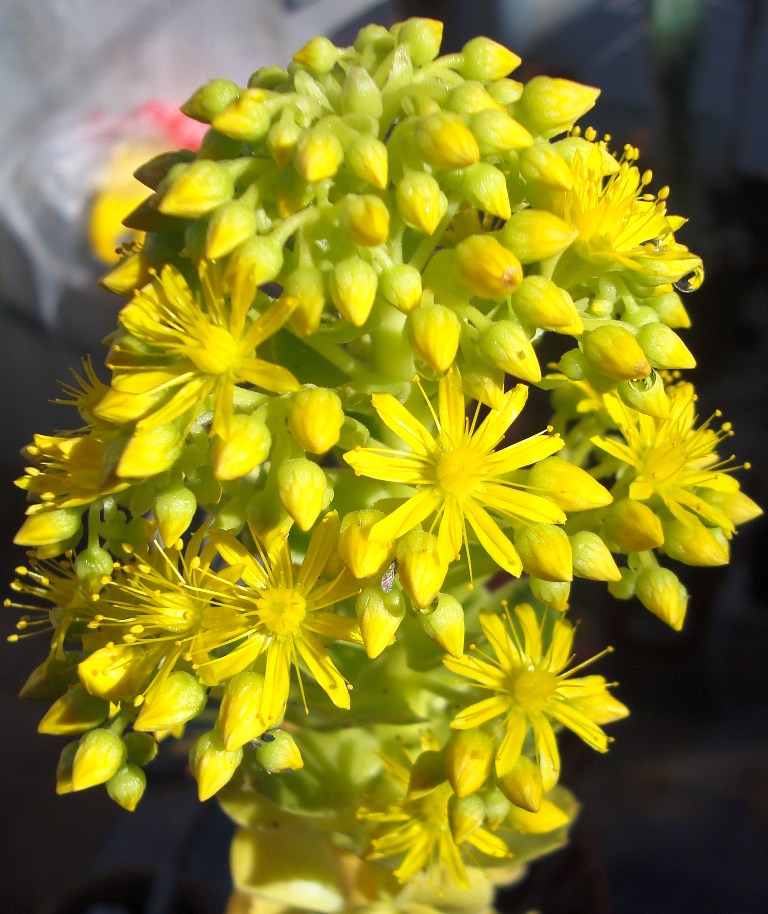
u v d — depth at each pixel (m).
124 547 0.09
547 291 0.08
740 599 0.23
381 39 0.09
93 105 0.28
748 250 0.20
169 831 0.21
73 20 0.28
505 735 0.09
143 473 0.08
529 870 0.15
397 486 0.09
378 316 0.09
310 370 0.09
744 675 0.22
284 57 0.29
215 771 0.08
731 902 0.19
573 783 0.16
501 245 0.08
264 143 0.08
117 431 0.09
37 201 0.28
